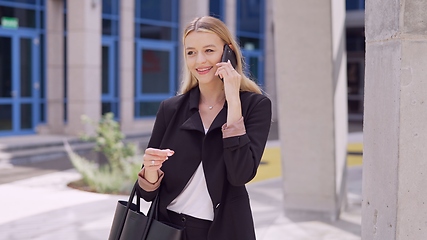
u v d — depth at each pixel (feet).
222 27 8.68
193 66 8.71
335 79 23.03
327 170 23.49
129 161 32.94
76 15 50.21
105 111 56.34
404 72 8.86
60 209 25.68
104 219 23.80
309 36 22.39
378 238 9.66
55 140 46.60
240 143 7.87
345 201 25.81
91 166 33.19
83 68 50.24
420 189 8.96
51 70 52.19
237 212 8.36
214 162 8.38
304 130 23.49
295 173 24.07
